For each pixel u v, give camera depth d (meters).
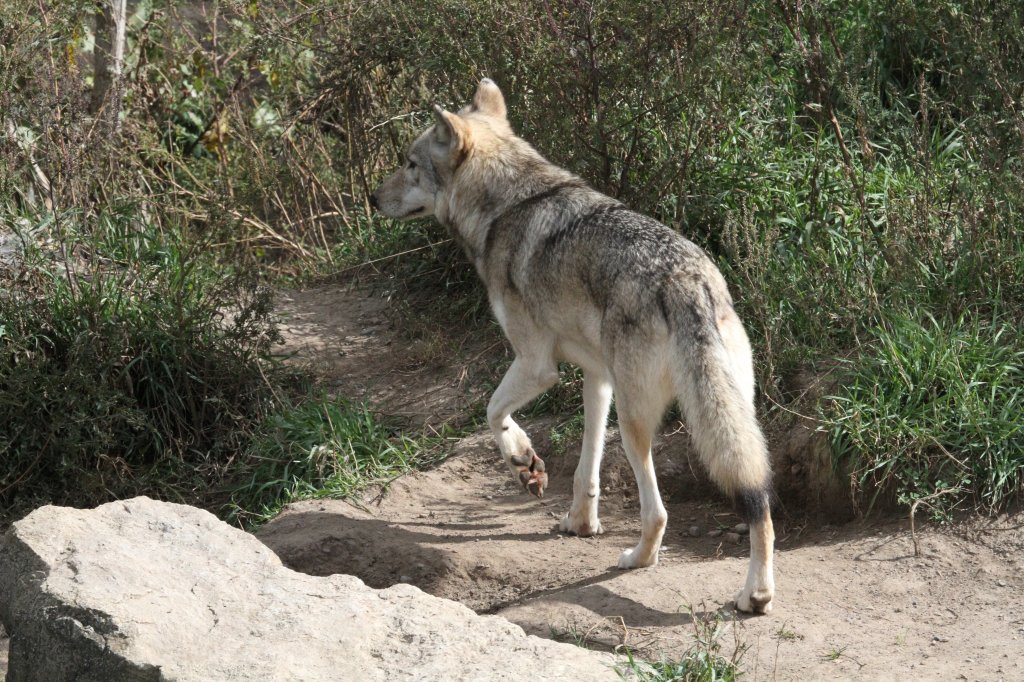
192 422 15.30
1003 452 10.76
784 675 8.25
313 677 7.68
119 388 14.95
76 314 15.16
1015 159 13.01
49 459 14.44
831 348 12.86
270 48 18.89
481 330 16.42
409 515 12.66
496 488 13.32
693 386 8.99
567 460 13.41
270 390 15.44
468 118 12.26
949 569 9.91
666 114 14.22
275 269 19.83
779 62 15.54
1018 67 13.18
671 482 12.86
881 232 14.70
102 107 17.91
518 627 8.52
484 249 11.46
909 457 11.08
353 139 18.75
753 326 13.31
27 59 16.83
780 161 15.65
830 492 11.72
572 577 10.72
